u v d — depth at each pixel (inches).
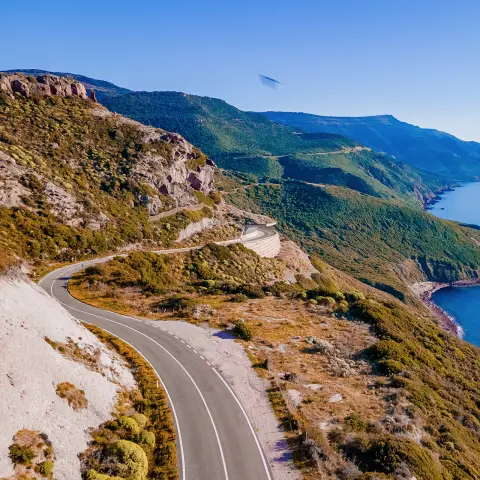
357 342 1448.1
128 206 3014.3
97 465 695.7
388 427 933.8
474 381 1596.9
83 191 2775.6
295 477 768.9
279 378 1140.5
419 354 1481.3
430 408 1087.6
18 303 874.8
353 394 1085.1
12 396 679.7
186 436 870.4
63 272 1943.9
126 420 821.9
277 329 1519.4
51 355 821.9
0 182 2271.2
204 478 756.6
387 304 2076.8
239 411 970.7
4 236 1950.1
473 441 1048.8
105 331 1357.0
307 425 922.1
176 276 2394.2
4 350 738.8
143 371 1099.3
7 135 2849.4
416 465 794.2
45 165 2753.4
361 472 778.8
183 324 1482.5
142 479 721.0
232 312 1676.9
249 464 797.9
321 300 1899.6
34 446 639.1
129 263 2206.0
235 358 1242.6
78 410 772.6
